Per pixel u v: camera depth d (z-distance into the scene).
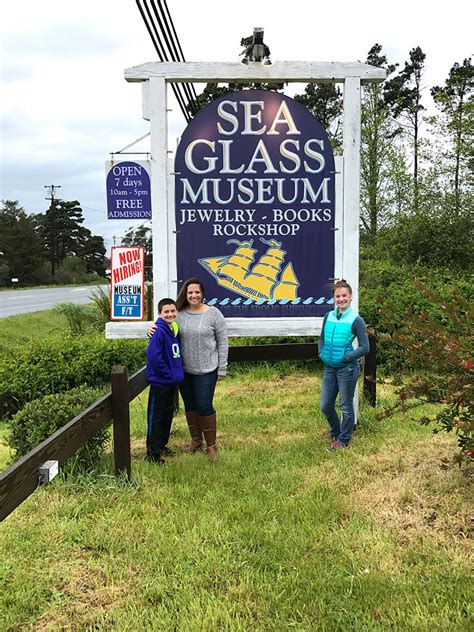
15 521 3.72
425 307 8.91
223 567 3.11
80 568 3.19
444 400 3.46
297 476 4.38
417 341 3.83
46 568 3.19
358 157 5.54
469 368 3.30
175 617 2.72
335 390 5.13
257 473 4.51
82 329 14.87
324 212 5.59
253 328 5.61
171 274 5.59
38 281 76.44
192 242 5.58
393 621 2.60
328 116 27.78
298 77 5.41
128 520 3.71
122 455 4.31
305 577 2.97
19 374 9.18
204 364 4.93
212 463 4.80
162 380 4.75
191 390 5.14
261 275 5.62
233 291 5.62
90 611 2.80
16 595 2.91
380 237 21.27
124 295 5.57
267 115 5.50
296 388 8.15
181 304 5.08
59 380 9.18
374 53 38.66
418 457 4.48
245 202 5.56
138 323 5.54
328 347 4.98
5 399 9.14
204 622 2.63
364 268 15.18
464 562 3.04
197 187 5.54
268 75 5.40
